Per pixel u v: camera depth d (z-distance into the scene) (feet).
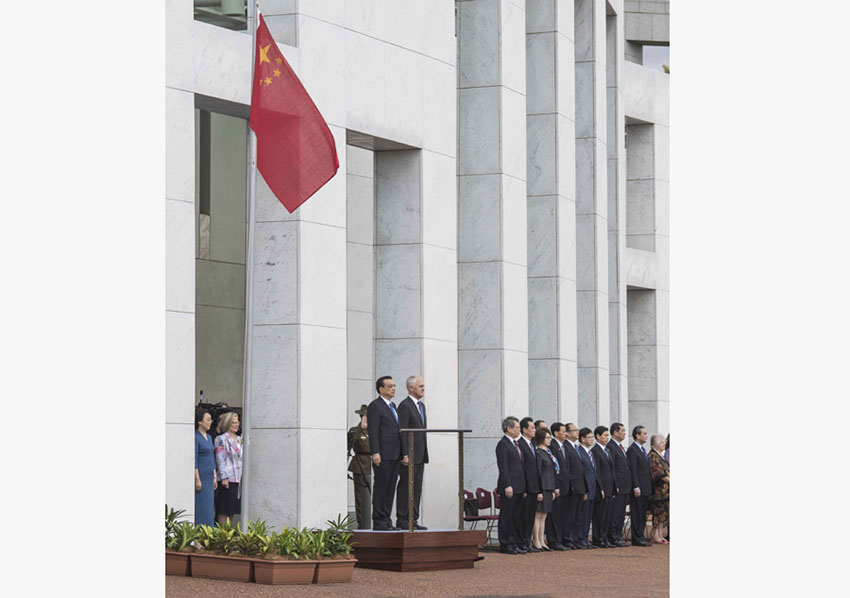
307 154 49.06
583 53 86.99
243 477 47.19
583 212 86.28
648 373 102.78
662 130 105.09
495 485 70.79
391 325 64.23
